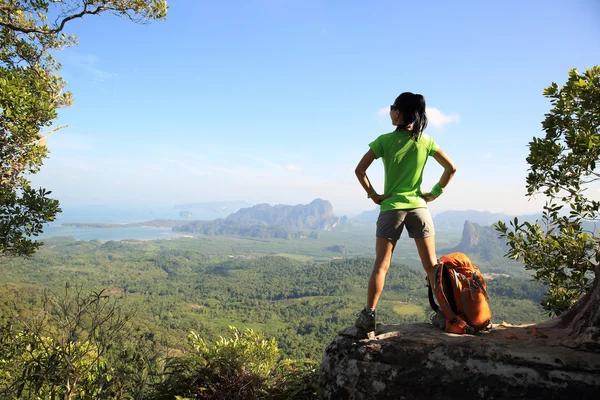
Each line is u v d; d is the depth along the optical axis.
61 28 6.48
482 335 2.48
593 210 3.85
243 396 2.78
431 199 2.68
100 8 6.33
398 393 2.31
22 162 6.09
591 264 3.93
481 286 2.55
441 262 2.62
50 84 7.18
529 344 2.29
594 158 3.52
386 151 2.52
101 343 2.59
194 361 2.92
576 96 3.70
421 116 2.47
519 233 4.46
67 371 2.52
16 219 5.53
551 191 4.05
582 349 2.17
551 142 3.87
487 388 2.15
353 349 2.55
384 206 2.53
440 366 2.28
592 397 1.98
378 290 2.49
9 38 6.63
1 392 2.67
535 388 2.07
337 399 2.49
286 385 2.95
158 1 6.39
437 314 2.71
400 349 2.42
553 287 4.28
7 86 5.04
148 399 2.66
